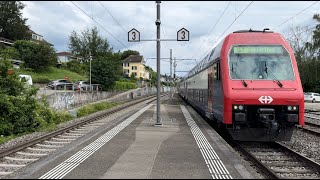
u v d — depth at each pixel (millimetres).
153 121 20000
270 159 11047
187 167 8797
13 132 18062
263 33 14172
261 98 12758
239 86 13109
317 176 9023
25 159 10828
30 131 18578
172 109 30875
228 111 12984
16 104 18484
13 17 87125
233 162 9430
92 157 9977
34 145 13117
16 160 10688
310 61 56469
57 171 8414
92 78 56875
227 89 13141
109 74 57594
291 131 13078
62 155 10273
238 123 12969
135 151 10859
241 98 12836
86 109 30531
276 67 13422
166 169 8578
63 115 24234
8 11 86375
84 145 11977
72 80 65125
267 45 13781
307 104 47094
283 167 10094
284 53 13648
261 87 13000
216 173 8273
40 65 69625
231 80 13297
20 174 8148
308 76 56719
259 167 9469
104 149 11211
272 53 13656
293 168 9969
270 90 12891
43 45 70625
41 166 8906
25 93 19359
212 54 17469
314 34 56000
